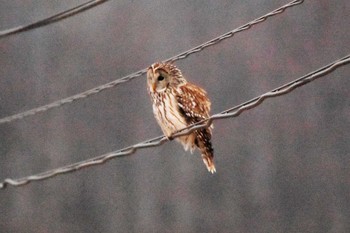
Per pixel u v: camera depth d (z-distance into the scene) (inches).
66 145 780.6
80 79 777.6
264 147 721.0
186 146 329.4
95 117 775.1
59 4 780.6
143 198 747.4
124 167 756.0
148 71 328.5
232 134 730.2
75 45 783.1
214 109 738.2
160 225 734.5
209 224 721.0
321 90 716.7
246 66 733.9
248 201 717.3
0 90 799.1
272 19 727.7
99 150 767.1
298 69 718.5
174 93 325.4
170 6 756.0
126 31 767.7
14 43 800.9
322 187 702.5
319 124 713.0
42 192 772.6
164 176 740.7
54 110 784.9
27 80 793.6
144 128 756.0
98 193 760.3
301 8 721.6
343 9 711.7
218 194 722.2
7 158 792.3
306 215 701.3
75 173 767.7
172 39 752.3
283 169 714.2
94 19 778.2
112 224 750.5
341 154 702.5
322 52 713.0
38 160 783.7
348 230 689.0
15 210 775.1
